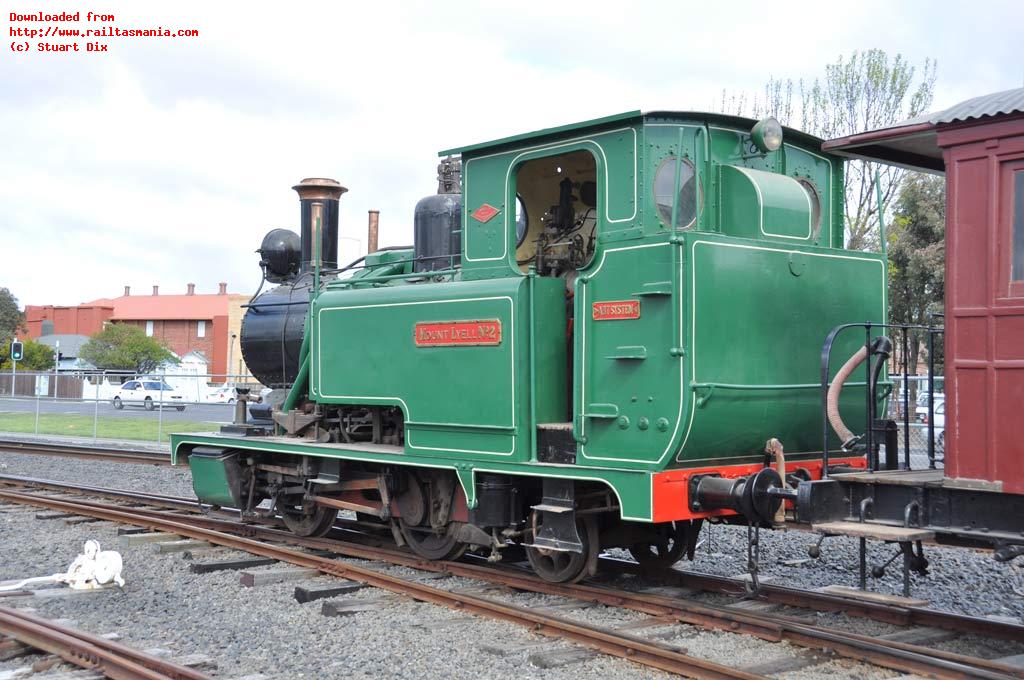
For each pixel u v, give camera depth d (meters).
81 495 12.67
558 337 7.14
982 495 5.18
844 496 5.88
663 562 7.96
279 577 7.60
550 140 7.04
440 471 7.98
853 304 7.19
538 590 7.21
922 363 20.30
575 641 5.82
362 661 5.55
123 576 7.82
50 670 5.29
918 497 5.47
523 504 7.57
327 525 9.49
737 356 6.32
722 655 5.56
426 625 6.23
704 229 6.79
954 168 5.31
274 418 9.73
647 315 6.27
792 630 5.74
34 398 28.41
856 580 7.81
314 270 9.98
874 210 18.08
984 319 5.14
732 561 8.55
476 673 5.34
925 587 7.60
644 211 6.43
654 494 6.10
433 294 7.62
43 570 8.05
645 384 6.26
